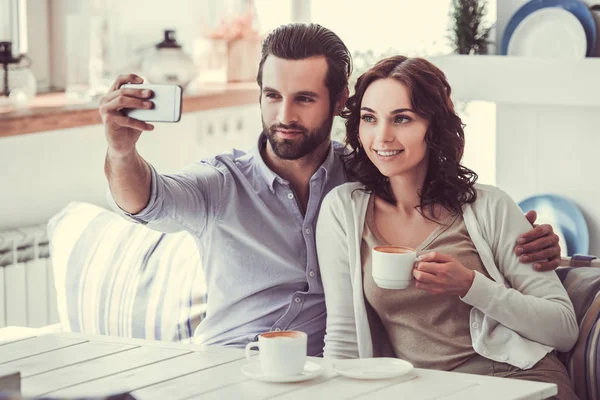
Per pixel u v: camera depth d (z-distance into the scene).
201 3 4.62
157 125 4.18
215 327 2.64
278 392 1.86
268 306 2.61
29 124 3.34
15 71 3.49
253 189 2.63
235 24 4.54
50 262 3.57
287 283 2.61
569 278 2.61
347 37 4.89
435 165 2.49
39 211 3.69
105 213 3.39
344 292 2.47
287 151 2.57
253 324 2.60
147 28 4.34
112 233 3.30
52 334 2.32
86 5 3.93
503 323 2.32
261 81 2.60
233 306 2.63
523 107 3.84
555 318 2.34
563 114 3.77
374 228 2.49
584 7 3.69
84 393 1.85
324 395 1.84
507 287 2.44
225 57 4.49
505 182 3.92
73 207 3.44
